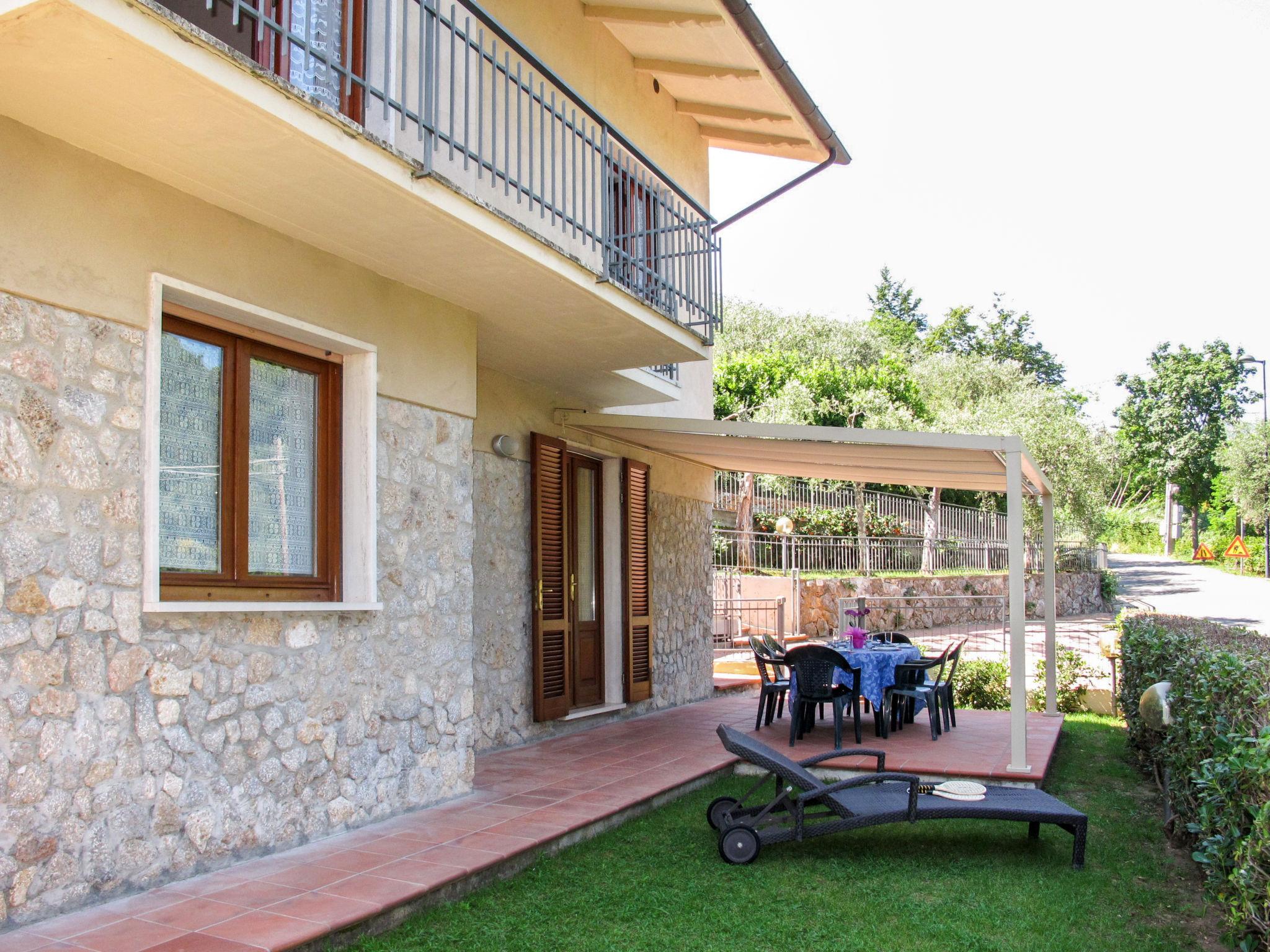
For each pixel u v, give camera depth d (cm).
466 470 745
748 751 627
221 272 541
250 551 579
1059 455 3106
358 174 507
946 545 2659
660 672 1270
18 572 430
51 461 446
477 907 515
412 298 696
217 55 416
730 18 816
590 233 746
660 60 1069
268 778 554
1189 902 554
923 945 482
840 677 1030
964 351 5691
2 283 430
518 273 665
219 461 561
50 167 455
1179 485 5734
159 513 512
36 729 434
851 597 2273
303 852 562
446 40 696
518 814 663
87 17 368
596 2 959
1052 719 1172
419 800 675
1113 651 1350
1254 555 4341
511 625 959
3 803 420
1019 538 852
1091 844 676
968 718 1192
